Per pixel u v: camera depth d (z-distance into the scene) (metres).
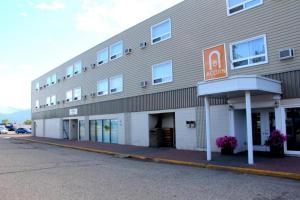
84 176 11.19
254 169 11.65
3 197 8.09
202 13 19.00
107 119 28.55
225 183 9.79
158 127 23.20
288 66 14.57
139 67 24.25
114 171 12.38
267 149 16.36
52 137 42.25
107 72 28.70
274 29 15.21
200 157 15.59
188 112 19.55
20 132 63.38
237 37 16.83
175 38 20.89
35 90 50.69
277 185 9.41
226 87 13.69
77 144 27.28
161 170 12.62
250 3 16.38
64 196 8.17
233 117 16.81
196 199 7.80
